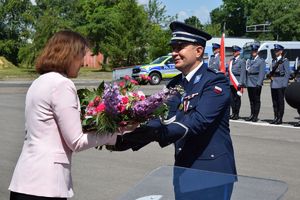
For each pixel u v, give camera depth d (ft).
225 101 9.49
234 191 7.34
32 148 8.52
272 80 39.34
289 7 202.59
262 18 213.46
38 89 8.55
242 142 30.53
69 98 8.43
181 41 9.75
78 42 8.88
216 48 51.13
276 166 23.82
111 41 136.56
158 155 26.09
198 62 9.89
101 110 8.20
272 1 205.77
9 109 47.55
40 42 138.72
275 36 206.08
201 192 7.60
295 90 7.81
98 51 152.66
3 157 25.20
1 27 176.14
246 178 7.54
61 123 8.35
